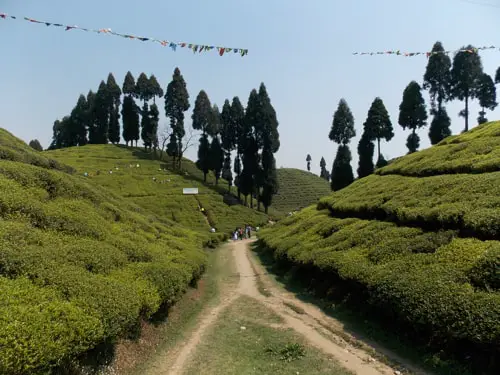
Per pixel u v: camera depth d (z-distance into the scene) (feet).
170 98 268.21
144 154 294.25
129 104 303.89
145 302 35.24
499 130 74.69
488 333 25.82
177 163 288.92
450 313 29.14
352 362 31.40
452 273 34.37
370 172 168.96
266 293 61.21
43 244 36.45
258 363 31.81
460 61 151.94
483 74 156.15
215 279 75.36
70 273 31.91
